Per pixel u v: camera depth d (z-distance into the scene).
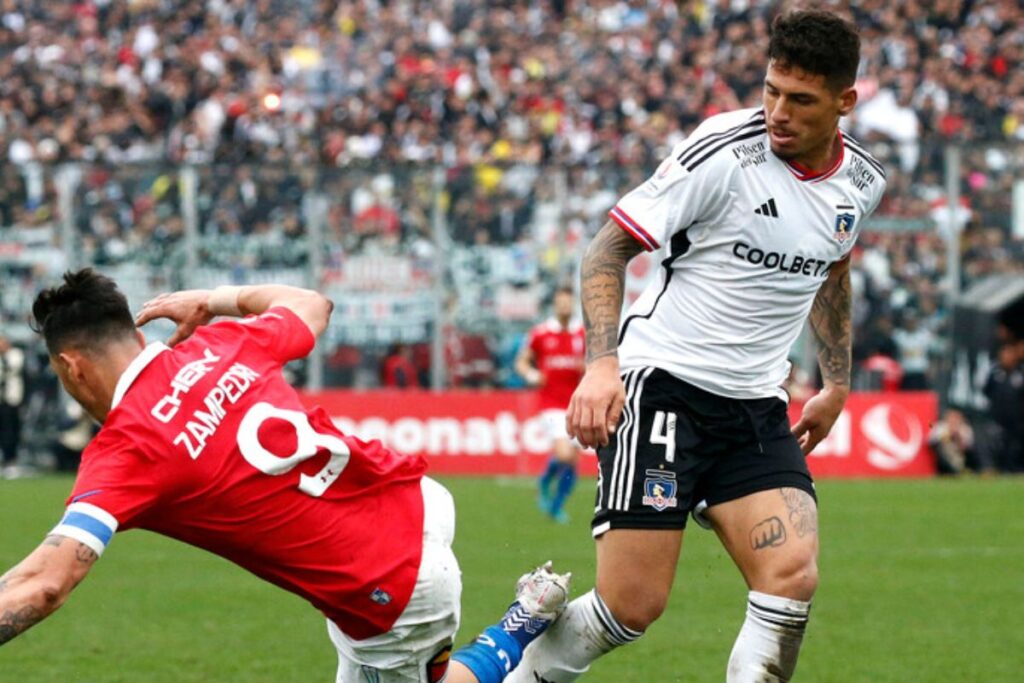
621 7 90.75
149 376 15.10
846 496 58.81
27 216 67.62
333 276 67.81
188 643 29.06
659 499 18.56
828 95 17.31
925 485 63.88
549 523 49.31
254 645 28.86
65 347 14.89
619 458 18.77
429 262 67.94
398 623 16.47
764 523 18.31
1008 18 89.75
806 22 17.16
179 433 14.95
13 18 90.31
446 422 68.19
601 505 18.89
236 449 15.27
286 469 15.57
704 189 18.03
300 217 67.62
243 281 67.69
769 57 17.67
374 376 68.25
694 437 18.70
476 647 18.45
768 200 18.06
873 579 37.53
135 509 14.75
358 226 67.69
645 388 18.84
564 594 18.94
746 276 18.42
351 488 16.12
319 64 86.69
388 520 16.36
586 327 18.16
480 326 68.06
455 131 82.12
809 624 31.11
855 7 89.00
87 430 69.25
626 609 18.78
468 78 85.00
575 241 67.62
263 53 87.00
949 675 25.92
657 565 18.66
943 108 85.19
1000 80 87.75
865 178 18.47
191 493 15.13
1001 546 43.97
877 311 70.06
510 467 68.19
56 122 84.88
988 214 70.00
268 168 67.69
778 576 18.05
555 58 87.19
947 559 41.19
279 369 16.08
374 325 68.06
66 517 14.49
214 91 84.44
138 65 88.50
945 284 70.06
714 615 32.00
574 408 17.75
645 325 19.17
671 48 87.81
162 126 84.12
